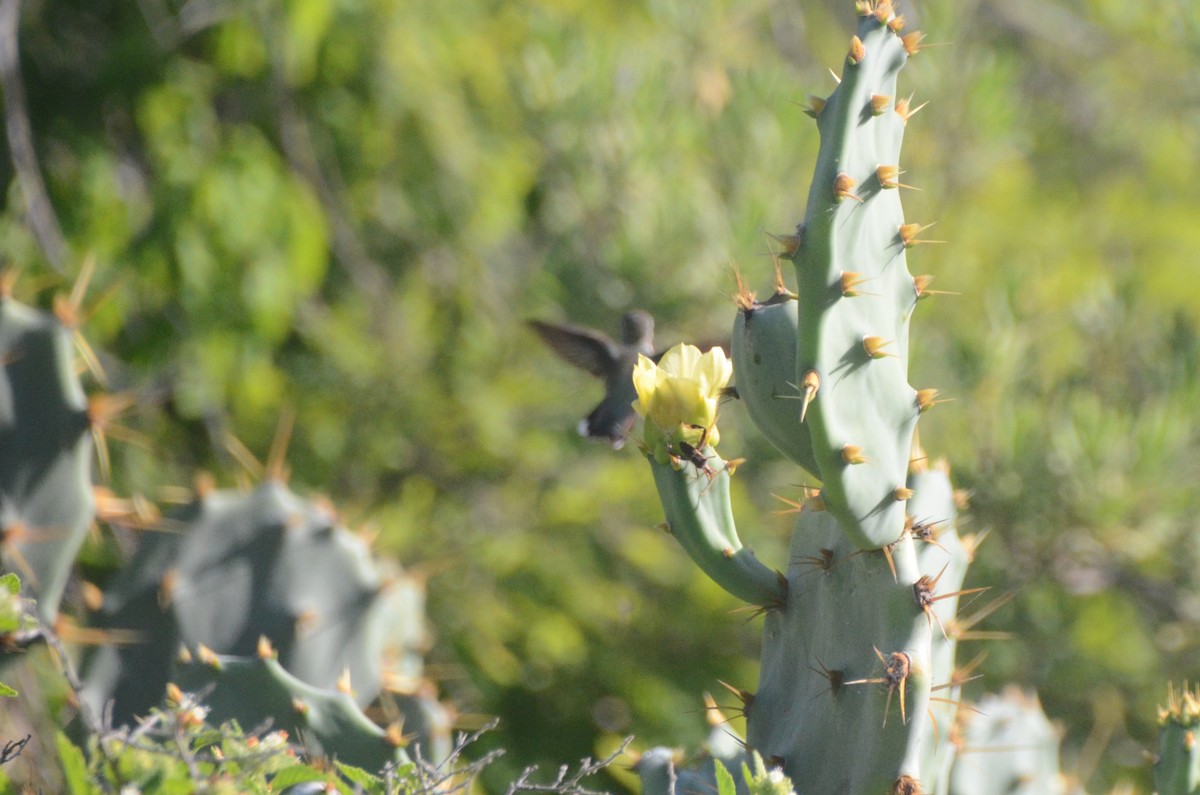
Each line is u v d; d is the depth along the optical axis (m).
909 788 3.21
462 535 11.81
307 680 4.85
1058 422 9.66
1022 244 13.91
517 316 12.35
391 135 11.76
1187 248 14.66
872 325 3.31
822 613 3.53
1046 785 5.07
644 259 10.95
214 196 10.34
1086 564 9.71
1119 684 11.07
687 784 3.72
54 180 10.41
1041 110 15.70
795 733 3.56
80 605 5.87
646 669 11.88
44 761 4.62
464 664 11.30
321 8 10.07
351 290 12.32
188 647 4.80
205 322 10.43
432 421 12.20
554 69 11.43
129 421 10.73
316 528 5.03
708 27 11.97
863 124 3.30
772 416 3.41
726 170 11.78
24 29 10.71
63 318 4.91
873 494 3.28
